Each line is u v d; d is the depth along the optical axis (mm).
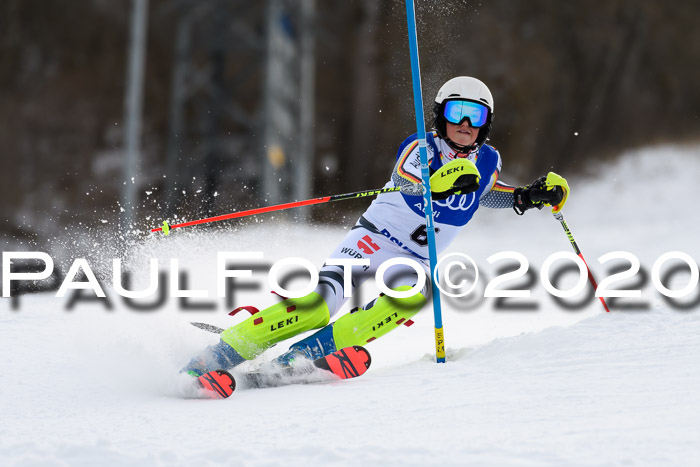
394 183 14172
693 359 12133
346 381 12945
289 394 12148
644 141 109250
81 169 97250
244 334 13203
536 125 105125
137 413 11461
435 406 10625
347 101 102125
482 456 8398
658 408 9898
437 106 14078
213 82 77750
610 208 88500
